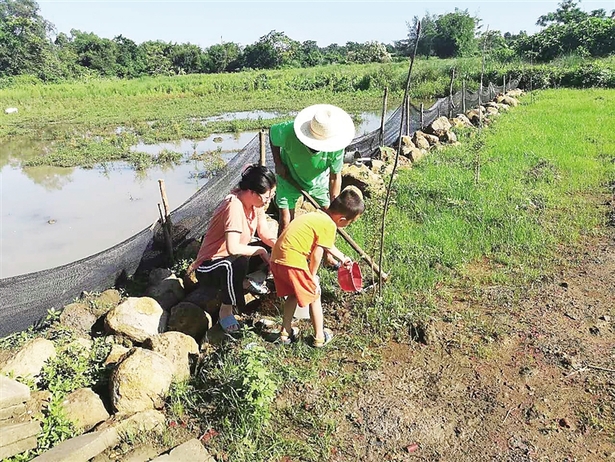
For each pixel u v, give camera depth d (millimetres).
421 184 7312
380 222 5766
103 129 19984
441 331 3977
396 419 3164
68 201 10234
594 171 8031
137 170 12578
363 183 6945
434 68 29500
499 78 24750
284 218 5051
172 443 2986
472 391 3393
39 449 2852
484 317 4207
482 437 3027
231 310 4109
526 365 3613
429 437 3037
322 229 3576
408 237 5582
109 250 4914
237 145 15492
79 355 3639
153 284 4918
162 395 3270
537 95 18562
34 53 44031
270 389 3084
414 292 4555
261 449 2910
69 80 44625
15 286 4168
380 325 4023
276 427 3100
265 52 57469
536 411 3205
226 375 3346
